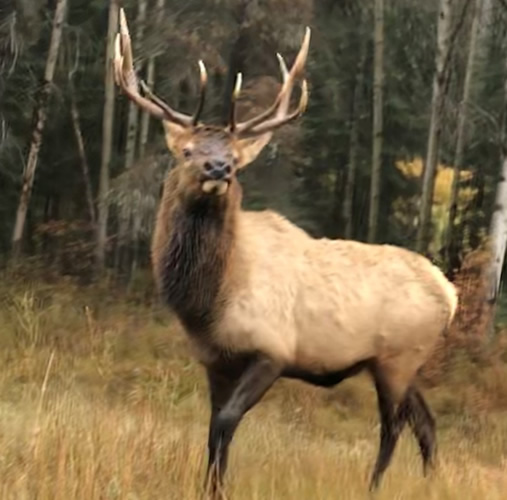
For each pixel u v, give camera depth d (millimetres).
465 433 14211
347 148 26750
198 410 13258
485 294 18109
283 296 8711
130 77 8789
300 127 22188
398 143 26781
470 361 16328
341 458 10359
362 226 27484
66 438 7883
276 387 14617
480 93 25062
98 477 7410
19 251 21281
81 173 26016
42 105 21422
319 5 24953
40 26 22703
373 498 8594
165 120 8555
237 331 8492
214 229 8328
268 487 8312
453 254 23766
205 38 19781
